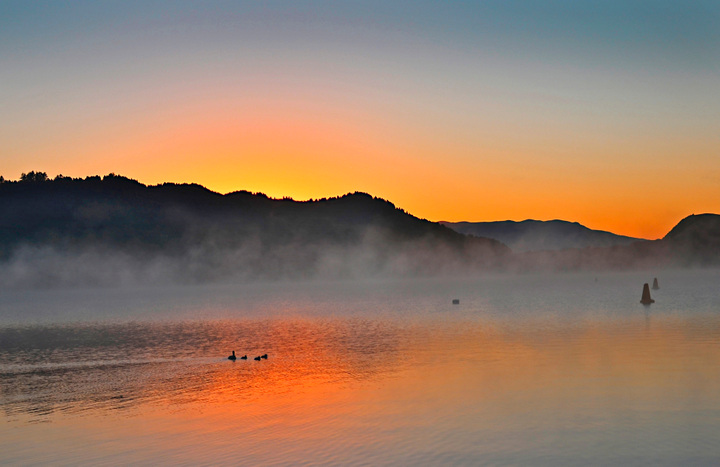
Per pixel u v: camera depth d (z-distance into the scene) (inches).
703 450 841.5
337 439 928.3
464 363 1536.7
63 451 914.7
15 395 1306.6
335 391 1264.8
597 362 1476.4
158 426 1037.8
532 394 1169.4
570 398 1127.6
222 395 1264.8
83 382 1440.7
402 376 1396.4
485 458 828.6
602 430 935.0
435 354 1707.7
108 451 909.2
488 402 1119.6
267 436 957.2
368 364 1581.0
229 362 1689.2
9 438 987.3
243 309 4097.0
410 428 972.6
